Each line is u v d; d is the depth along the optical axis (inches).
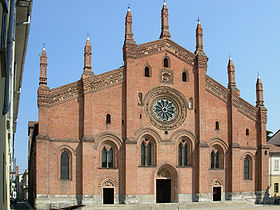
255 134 2610.7
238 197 2440.9
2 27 490.3
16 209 2402.8
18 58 1181.1
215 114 2488.9
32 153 2755.9
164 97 2400.3
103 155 2201.0
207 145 2396.7
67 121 2128.4
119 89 2271.2
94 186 2128.4
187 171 2364.7
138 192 2223.2
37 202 1978.3
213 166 2453.2
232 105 2532.0
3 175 641.0
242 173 2522.1
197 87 2460.6
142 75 2340.1
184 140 2405.3
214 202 2320.4
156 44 2405.3
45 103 2080.5
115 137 2215.8
